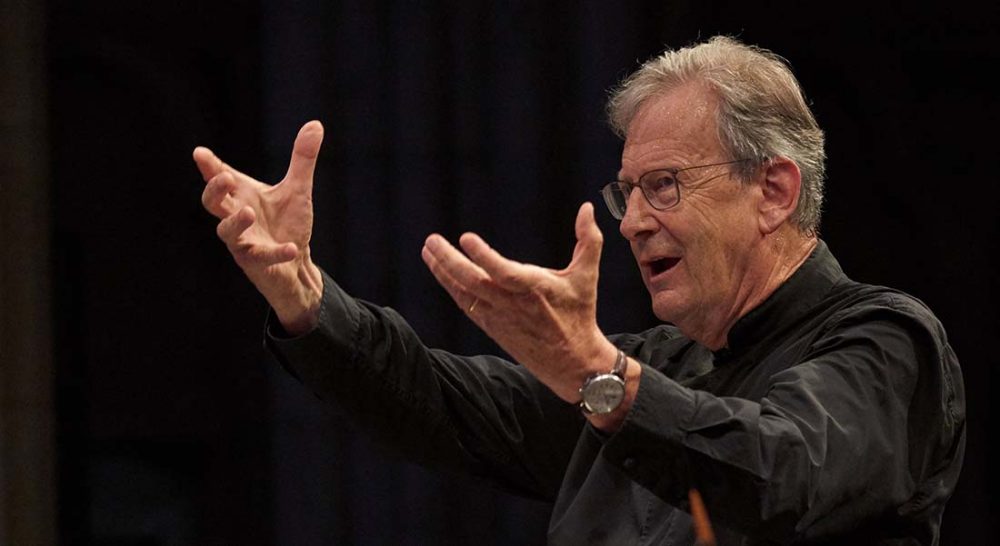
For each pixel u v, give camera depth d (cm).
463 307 502
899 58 1745
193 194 1731
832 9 1712
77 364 1731
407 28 1401
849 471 528
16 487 1347
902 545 591
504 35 1405
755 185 645
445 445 702
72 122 1722
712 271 642
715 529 600
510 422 718
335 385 665
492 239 1406
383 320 682
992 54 1745
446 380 702
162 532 1739
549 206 1405
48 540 1361
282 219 623
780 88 656
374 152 1397
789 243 656
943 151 1759
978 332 1742
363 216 1395
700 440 501
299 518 1389
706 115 641
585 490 664
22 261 1355
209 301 1742
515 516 1390
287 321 647
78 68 1716
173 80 1714
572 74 1406
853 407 548
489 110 1411
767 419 516
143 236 1739
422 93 1399
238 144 1717
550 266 1403
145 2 1705
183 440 1733
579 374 504
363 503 1391
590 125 1395
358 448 1395
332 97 1399
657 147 644
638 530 641
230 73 1722
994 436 1734
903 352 578
